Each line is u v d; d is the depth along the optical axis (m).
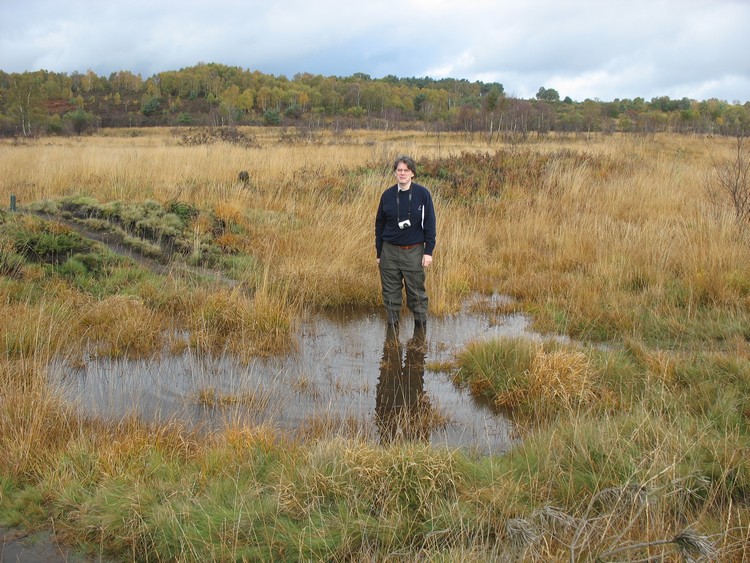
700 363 4.91
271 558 2.85
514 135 28.36
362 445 3.53
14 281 6.47
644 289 6.77
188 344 5.68
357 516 3.08
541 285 7.34
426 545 2.96
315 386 4.98
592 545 2.81
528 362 4.93
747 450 3.47
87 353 5.46
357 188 11.08
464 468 3.47
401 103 97.00
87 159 13.14
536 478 3.31
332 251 8.10
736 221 8.45
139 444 3.67
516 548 2.78
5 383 4.38
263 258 8.01
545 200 10.93
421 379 5.17
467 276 7.79
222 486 3.30
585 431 3.73
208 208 9.49
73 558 2.92
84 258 7.26
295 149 18.92
